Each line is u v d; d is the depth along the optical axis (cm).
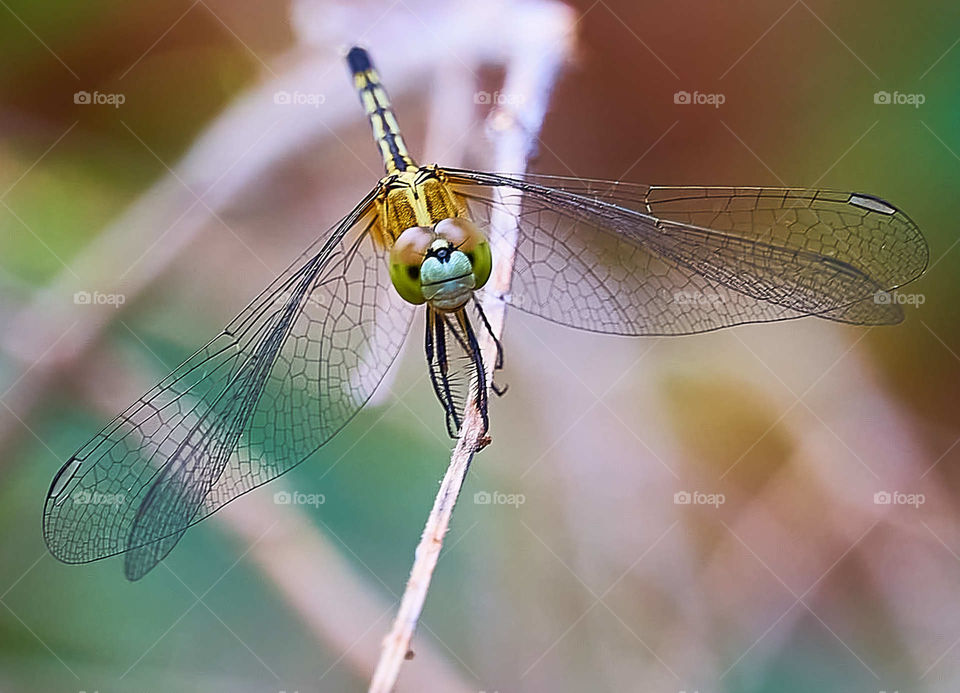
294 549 20
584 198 19
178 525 19
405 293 19
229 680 20
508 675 20
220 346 19
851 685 20
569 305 20
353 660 20
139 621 20
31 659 20
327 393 19
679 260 19
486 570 20
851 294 19
